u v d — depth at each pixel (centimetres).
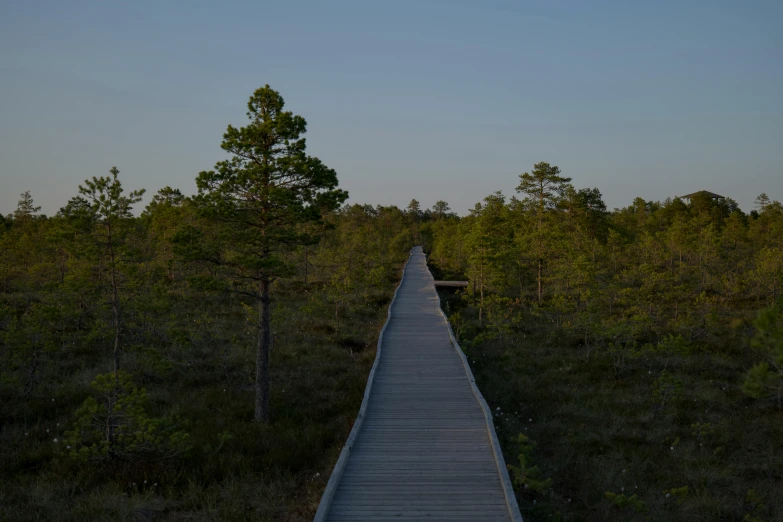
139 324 1692
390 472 808
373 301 2850
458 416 1062
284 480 864
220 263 1167
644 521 733
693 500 802
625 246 3725
